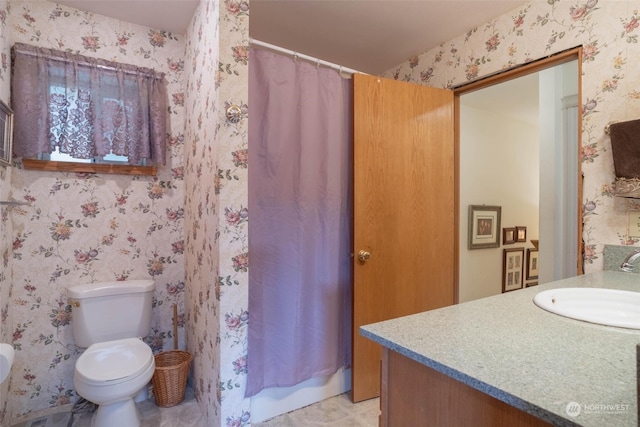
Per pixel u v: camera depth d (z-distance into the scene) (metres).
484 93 2.86
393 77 2.70
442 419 0.72
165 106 2.10
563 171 2.30
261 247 1.70
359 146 1.93
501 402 0.61
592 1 1.59
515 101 3.06
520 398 0.53
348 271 2.02
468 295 3.15
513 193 3.54
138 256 2.10
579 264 1.64
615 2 1.52
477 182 3.23
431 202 2.19
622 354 0.69
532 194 3.73
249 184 1.67
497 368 0.63
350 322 2.02
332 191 1.91
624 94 1.49
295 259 1.78
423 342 0.76
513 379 0.59
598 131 1.57
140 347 1.74
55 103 1.77
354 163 1.91
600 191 1.57
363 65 2.67
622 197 1.47
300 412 1.83
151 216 2.13
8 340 1.66
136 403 1.92
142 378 1.54
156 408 1.87
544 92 2.38
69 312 1.89
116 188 2.03
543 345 0.74
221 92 1.50
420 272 2.15
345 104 1.98
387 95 2.02
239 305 1.57
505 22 1.94
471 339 0.77
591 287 1.22
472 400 0.66
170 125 2.18
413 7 1.90
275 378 1.74
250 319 1.66
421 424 0.76
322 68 1.89
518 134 3.59
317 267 1.87
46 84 1.74
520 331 0.82
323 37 2.24
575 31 1.65
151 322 2.12
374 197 1.97
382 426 0.84
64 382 1.87
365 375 1.96
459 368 0.63
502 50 1.96
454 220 2.33
